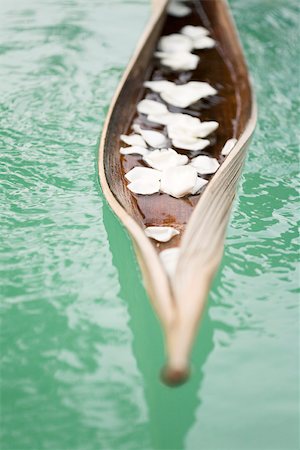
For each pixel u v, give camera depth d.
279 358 0.97
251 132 1.16
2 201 1.12
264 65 1.40
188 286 0.91
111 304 1.02
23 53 1.37
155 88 1.28
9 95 1.29
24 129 1.23
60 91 1.30
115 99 1.21
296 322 1.00
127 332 0.99
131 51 1.39
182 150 1.17
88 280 1.04
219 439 0.91
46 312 1.01
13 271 1.05
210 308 1.01
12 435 0.91
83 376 0.95
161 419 0.92
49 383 0.95
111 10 1.50
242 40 1.45
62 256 1.06
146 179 1.11
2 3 1.49
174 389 0.94
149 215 1.08
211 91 1.28
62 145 1.21
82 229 1.09
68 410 0.93
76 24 1.45
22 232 1.09
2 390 0.94
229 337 0.99
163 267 0.93
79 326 1.00
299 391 0.95
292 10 1.54
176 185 1.10
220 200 1.04
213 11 1.40
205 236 0.98
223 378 0.95
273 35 1.47
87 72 1.34
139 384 0.95
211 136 1.20
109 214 1.08
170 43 1.36
